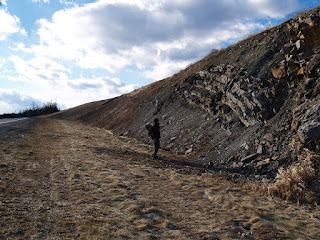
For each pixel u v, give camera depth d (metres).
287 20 14.12
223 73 15.26
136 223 3.84
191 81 19.56
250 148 9.23
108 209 4.31
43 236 3.14
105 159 9.28
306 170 6.08
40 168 6.89
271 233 3.79
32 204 4.22
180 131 15.64
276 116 9.42
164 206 4.78
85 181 5.97
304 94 8.57
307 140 6.82
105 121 34.56
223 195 5.79
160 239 3.37
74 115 51.75
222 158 10.08
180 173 8.30
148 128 11.29
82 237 3.20
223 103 13.79
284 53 11.43
